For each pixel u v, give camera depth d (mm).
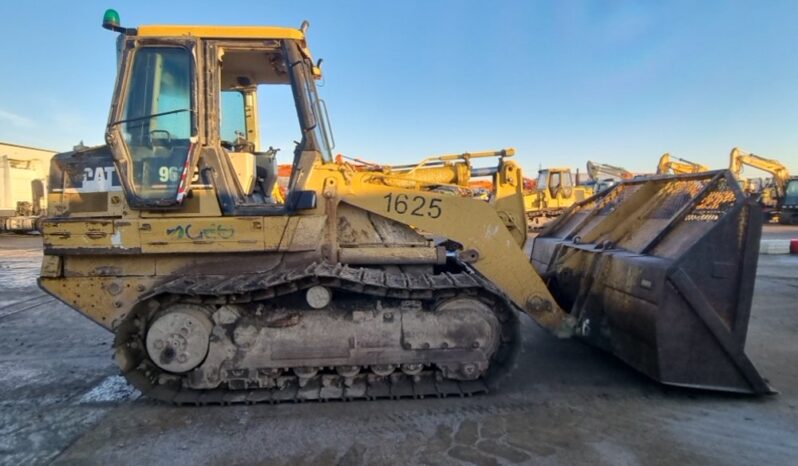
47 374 4379
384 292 3619
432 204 4023
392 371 3744
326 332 3646
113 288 3811
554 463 2824
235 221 3740
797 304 6738
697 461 2838
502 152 4801
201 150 3779
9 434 3248
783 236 17891
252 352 3615
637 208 4711
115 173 3768
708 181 3916
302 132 3900
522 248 4750
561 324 4168
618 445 3027
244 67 4578
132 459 2918
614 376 4176
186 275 3805
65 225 3695
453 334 3682
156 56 3770
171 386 3738
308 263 3850
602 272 4211
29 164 23609
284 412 3525
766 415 3422
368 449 2998
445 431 3221
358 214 4090
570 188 22609
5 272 10852
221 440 3131
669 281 3477
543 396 3770
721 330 3520
